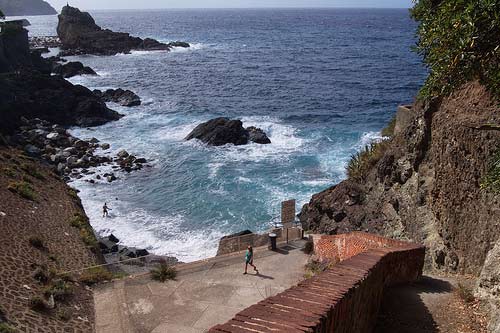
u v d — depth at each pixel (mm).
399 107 24938
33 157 39312
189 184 37562
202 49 136125
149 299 16031
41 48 121438
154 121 56906
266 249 20375
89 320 15594
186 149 45812
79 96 60156
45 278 18109
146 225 31141
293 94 73062
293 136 49562
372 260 10570
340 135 49562
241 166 41031
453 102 17375
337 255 17422
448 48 8242
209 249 27875
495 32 7438
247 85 80750
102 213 32625
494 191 10523
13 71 66688
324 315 6043
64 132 49938
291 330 5383
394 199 21062
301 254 19781
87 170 40469
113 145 47375
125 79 85688
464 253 14578
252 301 15750
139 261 23375
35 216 25000
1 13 75500
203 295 16188
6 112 48438
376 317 10562
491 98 14352
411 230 18734
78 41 124625
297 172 39438
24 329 14125
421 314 10844
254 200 34406
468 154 14758
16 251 19625
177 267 18547
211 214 32594
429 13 9875
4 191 26062
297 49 137125
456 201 15391
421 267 13578
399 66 102875
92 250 24531
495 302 10109
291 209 21906
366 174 26047
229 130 47062
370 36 183250
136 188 37125
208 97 70938
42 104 54625
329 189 28344
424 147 19516
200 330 14086
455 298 11617
